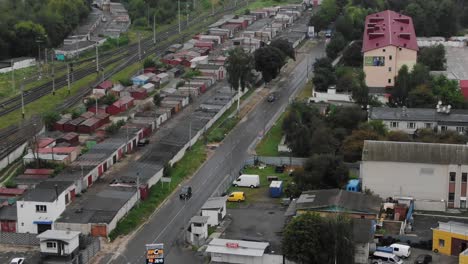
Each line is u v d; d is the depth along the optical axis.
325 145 106.88
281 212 90.75
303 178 95.69
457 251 77.69
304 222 73.56
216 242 78.06
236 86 137.25
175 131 120.44
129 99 136.88
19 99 144.00
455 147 92.62
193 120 127.62
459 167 90.88
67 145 112.25
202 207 87.50
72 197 91.25
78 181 93.88
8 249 81.12
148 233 85.25
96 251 79.56
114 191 92.62
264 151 114.62
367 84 145.62
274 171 106.12
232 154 113.94
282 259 75.12
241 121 131.88
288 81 159.25
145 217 89.88
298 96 145.50
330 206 83.12
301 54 185.88
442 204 91.06
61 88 152.88
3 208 88.56
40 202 84.06
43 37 184.25
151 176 98.31
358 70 156.25
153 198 95.00
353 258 72.94
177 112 135.75
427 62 160.88
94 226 83.00
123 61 179.38
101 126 124.06
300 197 88.38
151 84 150.75
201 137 122.12
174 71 162.88
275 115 134.62
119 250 80.56
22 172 103.06
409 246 78.38
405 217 85.94
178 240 83.31
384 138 105.44
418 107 125.50
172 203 94.44
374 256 76.00
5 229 85.31
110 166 105.94
